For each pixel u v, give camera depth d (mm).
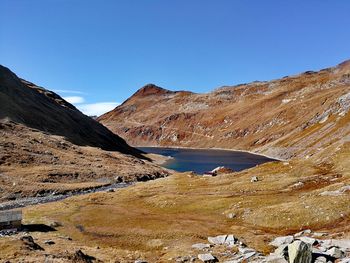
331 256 34938
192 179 110938
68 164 150625
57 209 86062
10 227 65062
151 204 85875
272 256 35438
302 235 50438
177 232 59156
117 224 68688
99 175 142750
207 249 47406
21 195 110188
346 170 87188
